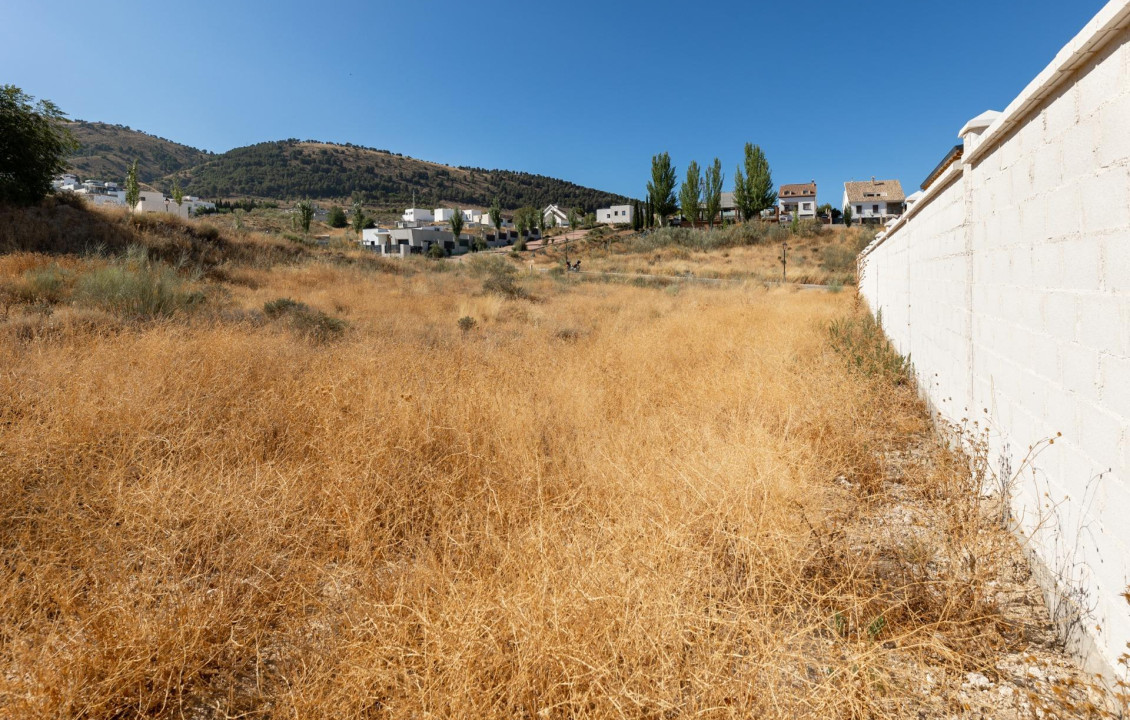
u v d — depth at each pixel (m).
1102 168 2.12
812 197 71.69
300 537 2.94
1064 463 2.47
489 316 13.04
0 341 5.93
